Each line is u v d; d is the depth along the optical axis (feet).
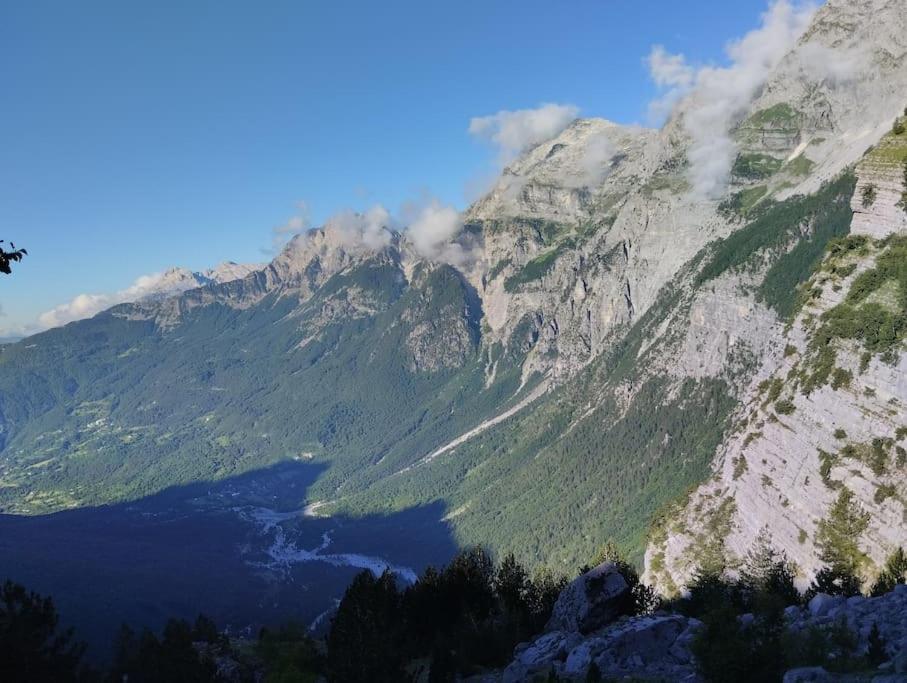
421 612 309.83
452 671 237.04
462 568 329.93
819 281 442.50
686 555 431.02
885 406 332.60
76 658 220.64
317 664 287.48
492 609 325.01
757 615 195.62
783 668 150.41
